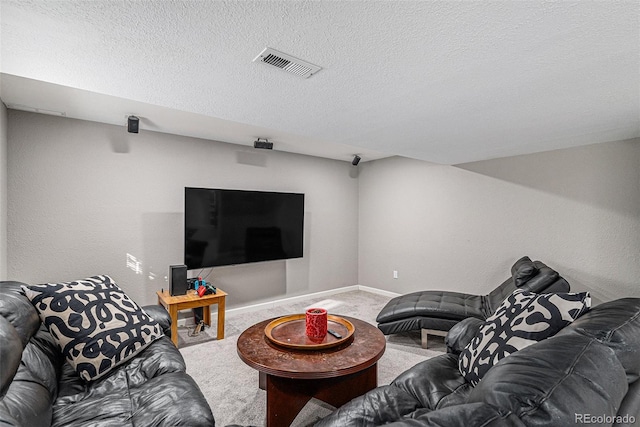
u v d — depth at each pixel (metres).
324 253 5.31
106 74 1.73
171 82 1.83
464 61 1.58
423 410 1.45
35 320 1.74
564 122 2.59
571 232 3.53
